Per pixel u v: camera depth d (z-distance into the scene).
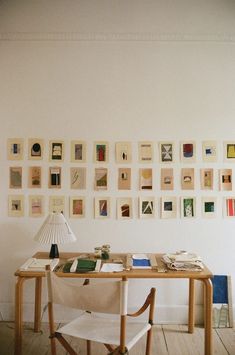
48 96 2.95
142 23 2.96
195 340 2.59
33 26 2.96
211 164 2.92
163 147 2.92
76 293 1.73
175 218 2.91
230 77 2.94
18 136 2.93
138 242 2.91
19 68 2.95
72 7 2.96
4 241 2.92
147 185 2.91
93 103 2.94
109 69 2.96
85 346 2.48
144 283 2.91
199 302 2.89
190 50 2.96
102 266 2.38
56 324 2.84
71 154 2.92
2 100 2.94
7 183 2.92
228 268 2.90
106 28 2.96
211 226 2.91
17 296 2.24
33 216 2.91
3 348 2.44
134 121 2.93
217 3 2.96
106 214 2.91
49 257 2.63
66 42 2.96
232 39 2.95
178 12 2.96
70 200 2.91
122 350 1.67
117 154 2.91
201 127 2.93
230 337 2.63
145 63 2.96
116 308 1.68
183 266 2.31
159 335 2.67
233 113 2.93
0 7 2.96
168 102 2.94
